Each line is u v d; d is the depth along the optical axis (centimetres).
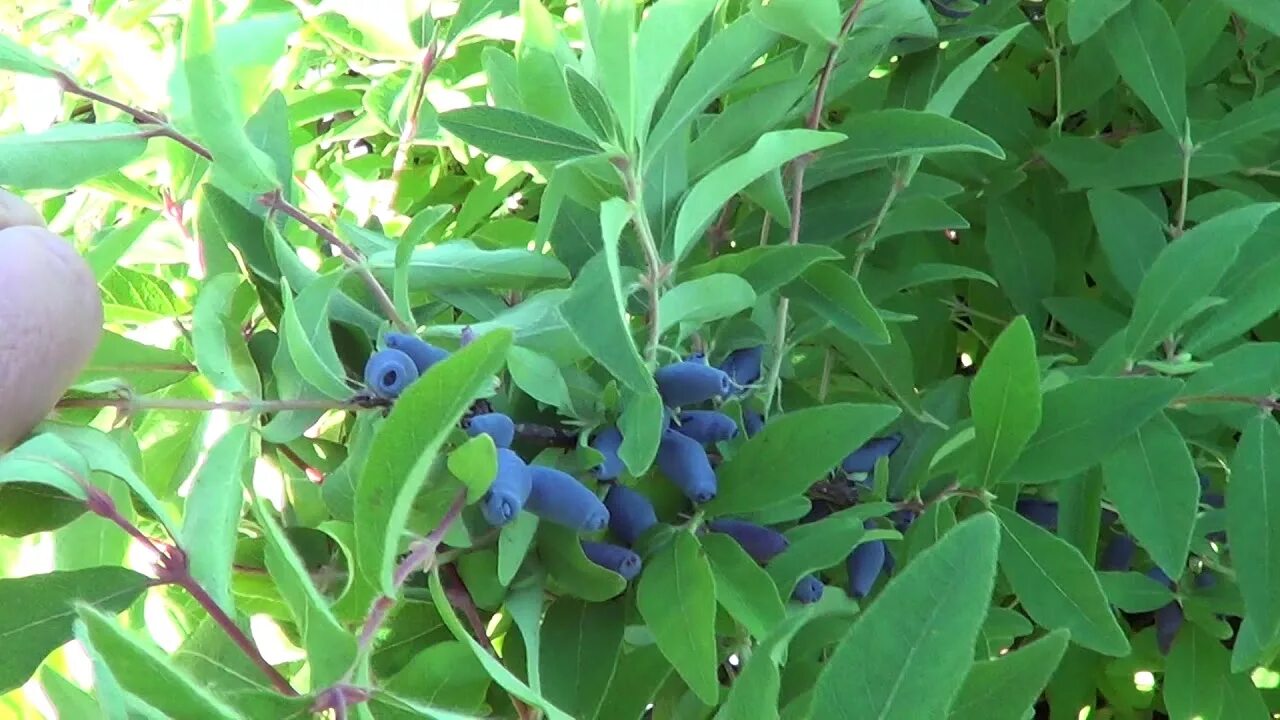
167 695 25
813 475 35
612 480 36
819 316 43
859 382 50
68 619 31
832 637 37
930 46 47
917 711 26
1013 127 52
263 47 40
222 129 35
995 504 39
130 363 37
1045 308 50
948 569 26
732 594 35
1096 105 55
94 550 35
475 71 53
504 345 26
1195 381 40
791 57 44
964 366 56
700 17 34
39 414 33
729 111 41
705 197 35
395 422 27
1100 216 47
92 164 36
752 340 41
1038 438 38
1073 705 49
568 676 35
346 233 41
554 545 35
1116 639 37
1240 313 41
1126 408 37
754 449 36
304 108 54
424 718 28
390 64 54
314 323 35
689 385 35
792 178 43
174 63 39
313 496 39
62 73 36
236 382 35
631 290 35
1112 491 39
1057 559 38
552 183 39
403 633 36
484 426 33
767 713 28
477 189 50
